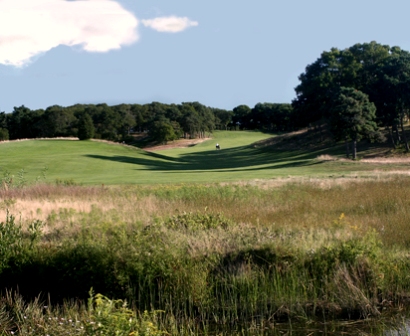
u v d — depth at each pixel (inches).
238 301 340.2
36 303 321.7
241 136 5812.0
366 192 805.9
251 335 301.4
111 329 243.4
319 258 362.9
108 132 5364.2
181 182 1261.1
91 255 360.8
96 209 641.6
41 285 358.6
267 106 7022.6
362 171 1549.0
